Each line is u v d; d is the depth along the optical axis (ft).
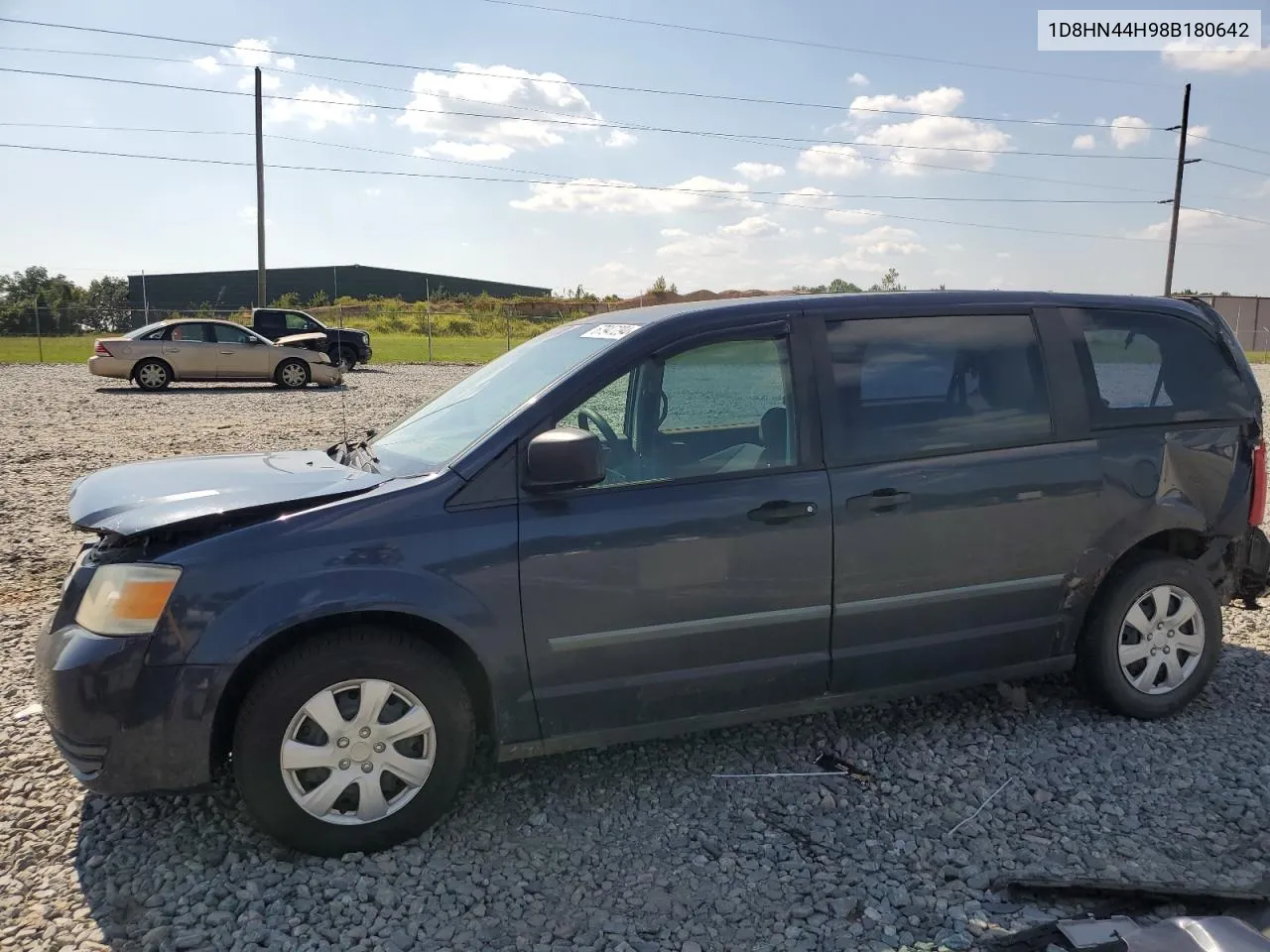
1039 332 13.53
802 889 9.95
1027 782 12.19
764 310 12.34
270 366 69.36
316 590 10.01
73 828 11.04
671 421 11.94
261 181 104.01
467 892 9.87
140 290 255.29
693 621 11.42
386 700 10.48
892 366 12.66
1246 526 14.64
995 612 13.05
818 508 11.81
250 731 10.03
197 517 10.09
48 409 53.01
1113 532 13.52
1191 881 10.02
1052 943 8.68
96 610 10.00
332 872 10.23
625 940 9.12
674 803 11.72
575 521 10.91
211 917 9.39
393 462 12.01
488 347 127.24
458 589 10.46
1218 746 13.25
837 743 13.30
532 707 11.02
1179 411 14.19
